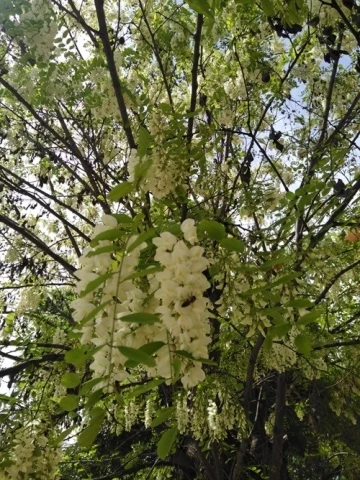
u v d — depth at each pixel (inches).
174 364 59.9
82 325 62.2
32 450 138.1
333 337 224.2
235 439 267.3
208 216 123.6
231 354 224.8
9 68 204.2
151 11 232.8
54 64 189.6
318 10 175.2
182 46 237.6
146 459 319.6
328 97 209.3
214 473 215.0
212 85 226.7
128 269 65.6
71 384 67.3
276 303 94.1
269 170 254.8
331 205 135.9
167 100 245.4
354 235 160.4
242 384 194.1
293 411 364.2
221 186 173.2
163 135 121.5
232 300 88.3
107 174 231.3
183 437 232.1
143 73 249.0
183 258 61.9
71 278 276.2
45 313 318.3
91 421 60.7
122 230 70.8
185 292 60.3
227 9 215.6
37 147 240.1
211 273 91.5
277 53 241.0
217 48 243.4
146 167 73.4
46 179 242.4
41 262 267.4
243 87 220.2
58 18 201.5
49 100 198.7
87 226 290.5
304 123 250.7
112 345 60.7
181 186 120.4
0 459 134.8
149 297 64.5
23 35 188.2
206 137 151.8
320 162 144.6
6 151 253.3
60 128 247.6
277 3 107.3
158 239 64.0
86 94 193.2
